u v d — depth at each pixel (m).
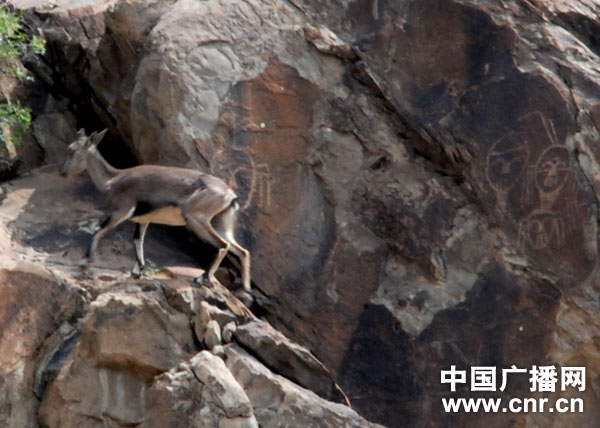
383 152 43.88
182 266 41.44
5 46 45.69
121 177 38.88
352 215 43.28
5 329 37.44
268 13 44.50
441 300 42.97
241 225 42.16
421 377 42.47
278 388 36.81
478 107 44.25
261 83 43.34
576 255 43.91
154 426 36.22
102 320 37.03
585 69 45.28
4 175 45.53
